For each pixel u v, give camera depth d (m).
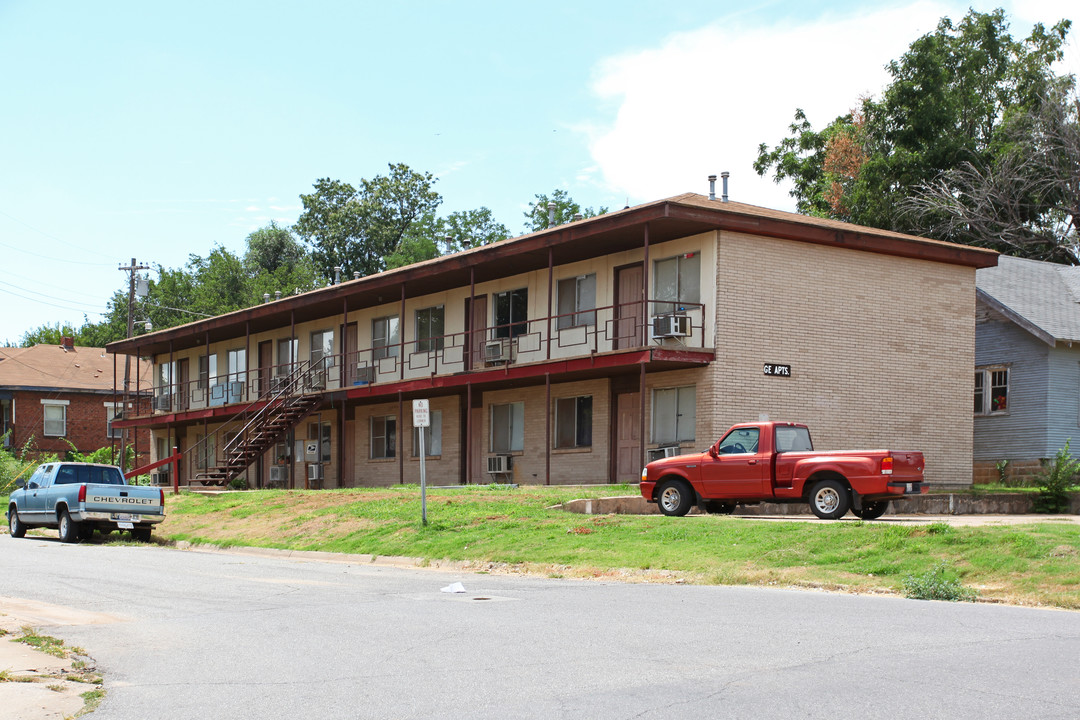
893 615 10.93
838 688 7.46
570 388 30.00
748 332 25.69
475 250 30.09
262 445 36.44
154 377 53.06
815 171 51.69
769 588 13.71
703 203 27.80
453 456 34.25
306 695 7.75
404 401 36.47
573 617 11.11
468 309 34.06
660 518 18.95
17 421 58.00
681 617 10.94
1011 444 31.91
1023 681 7.62
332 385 39.91
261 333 44.62
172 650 9.74
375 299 36.94
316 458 39.56
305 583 15.23
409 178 81.25
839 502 18.48
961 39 49.22
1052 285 35.00
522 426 31.77
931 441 28.22
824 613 11.10
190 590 14.42
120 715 7.25
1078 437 31.36
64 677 8.46
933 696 7.19
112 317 95.19
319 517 23.72
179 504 29.91
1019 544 14.16
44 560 19.09
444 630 10.45
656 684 7.73
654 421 27.27
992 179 44.34
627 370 26.67
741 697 7.25
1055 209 45.56
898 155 44.56
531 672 8.29
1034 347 31.47
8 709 7.36
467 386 30.75
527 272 31.66
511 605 12.23
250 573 16.81
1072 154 43.97
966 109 48.19
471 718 6.91
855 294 27.42
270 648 9.73
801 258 26.67
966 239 45.03
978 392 33.00
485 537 19.05
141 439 61.28
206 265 90.06
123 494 24.38
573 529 18.67
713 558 15.57
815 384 26.55
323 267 80.81
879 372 27.56
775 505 22.19
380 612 11.86
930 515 21.36
